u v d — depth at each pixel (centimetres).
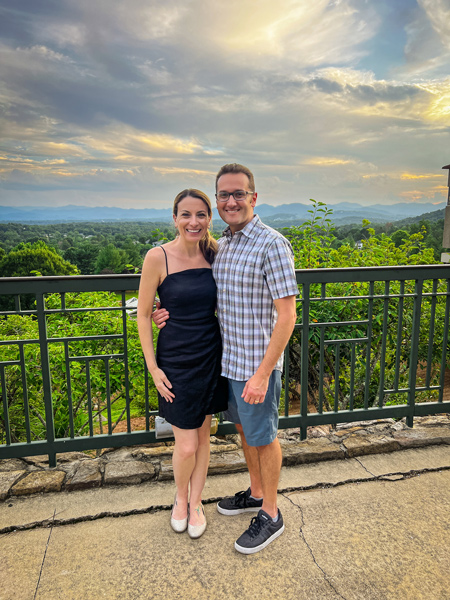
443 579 149
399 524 182
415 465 233
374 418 268
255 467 188
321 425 266
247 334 159
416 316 266
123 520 188
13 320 529
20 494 205
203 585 148
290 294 148
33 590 146
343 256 520
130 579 151
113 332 446
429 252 542
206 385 167
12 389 484
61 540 174
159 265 164
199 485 180
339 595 142
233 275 158
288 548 167
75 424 491
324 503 199
